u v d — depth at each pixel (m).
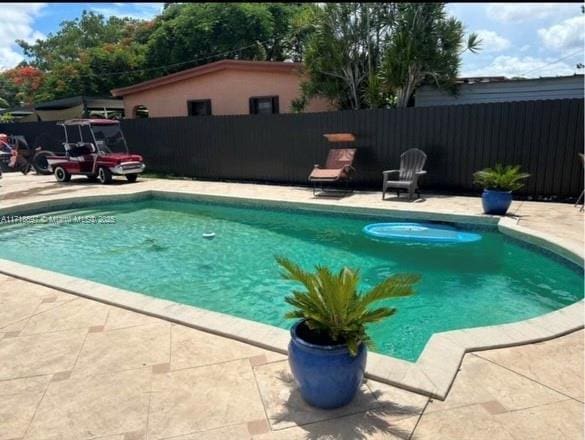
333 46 11.23
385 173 8.69
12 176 15.04
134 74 28.05
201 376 2.79
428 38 10.27
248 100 14.62
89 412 2.47
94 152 12.69
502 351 2.99
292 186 11.33
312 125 10.91
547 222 6.52
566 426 2.25
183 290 5.32
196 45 25.88
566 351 2.97
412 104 11.91
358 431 2.25
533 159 8.41
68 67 28.28
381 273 5.62
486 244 6.55
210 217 9.41
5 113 22.75
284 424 2.32
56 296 4.24
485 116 8.74
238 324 3.46
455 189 9.36
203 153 12.98
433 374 2.70
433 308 4.55
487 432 2.22
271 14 26.22
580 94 9.91
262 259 6.42
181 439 2.23
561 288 5.07
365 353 2.42
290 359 2.43
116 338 3.33
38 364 2.99
